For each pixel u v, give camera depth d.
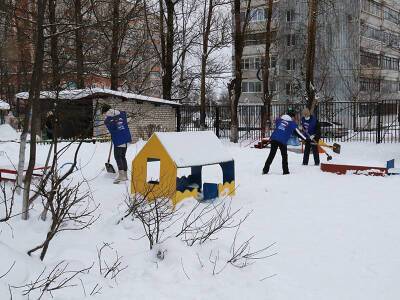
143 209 6.82
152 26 28.80
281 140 11.62
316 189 9.52
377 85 47.25
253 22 47.25
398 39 47.59
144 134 22.86
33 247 4.93
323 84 37.94
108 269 4.66
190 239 5.45
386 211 7.57
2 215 5.87
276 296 4.43
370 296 4.47
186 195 7.80
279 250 5.68
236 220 6.96
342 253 5.62
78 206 6.90
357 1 43.91
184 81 35.31
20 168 6.76
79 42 8.05
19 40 8.80
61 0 10.01
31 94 6.09
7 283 3.87
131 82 29.41
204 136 8.53
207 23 29.25
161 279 4.55
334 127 28.12
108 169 10.66
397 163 18.06
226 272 4.86
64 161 13.25
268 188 9.62
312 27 22.31
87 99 9.67
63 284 4.00
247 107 29.64
